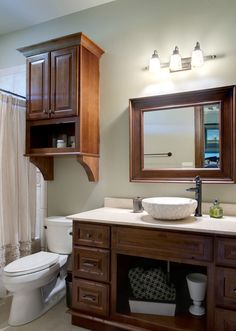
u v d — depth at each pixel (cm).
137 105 236
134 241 180
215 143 210
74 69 227
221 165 206
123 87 247
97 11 261
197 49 205
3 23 292
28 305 210
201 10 217
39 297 220
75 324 202
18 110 265
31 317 209
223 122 205
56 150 237
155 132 231
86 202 263
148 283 195
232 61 206
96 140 250
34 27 297
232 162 201
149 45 237
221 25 210
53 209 281
